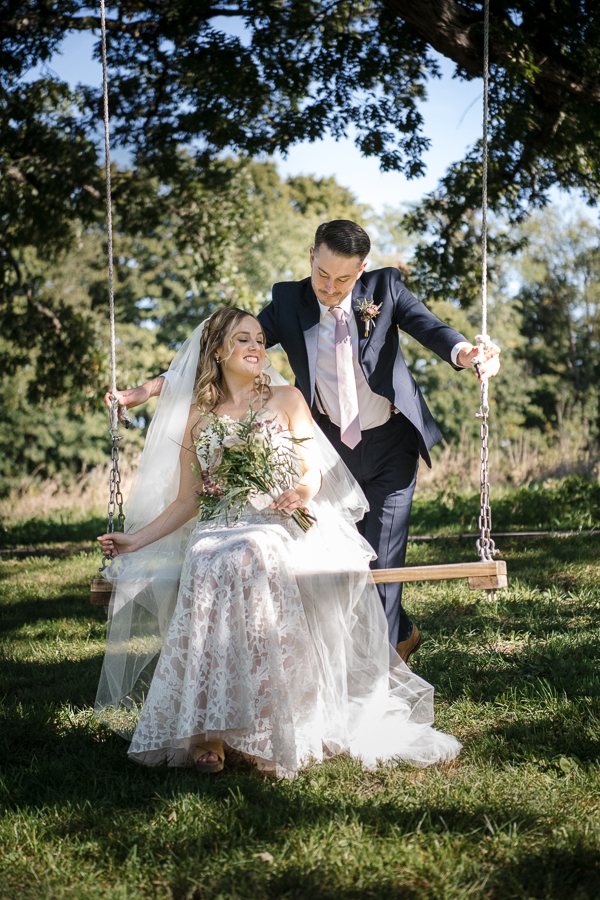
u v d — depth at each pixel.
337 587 3.07
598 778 2.52
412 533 8.65
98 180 12.60
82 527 11.27
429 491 11.84
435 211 10.51
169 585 3.18
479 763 2.78
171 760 2.90
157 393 3.50
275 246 25.64
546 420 31.58
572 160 9.33
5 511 13.25
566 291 33.91
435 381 29.44
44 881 2.13
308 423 3.35
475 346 3.24
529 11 8.16
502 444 14.84
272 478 3.16
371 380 3.31
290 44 9.66
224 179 12.68
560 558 6.50
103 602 3.27
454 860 2.12
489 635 4.41
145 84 11.15
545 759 2.72
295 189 26.30
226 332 3.30
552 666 3.77
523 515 9.04
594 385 33.47
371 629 3.14
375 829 2.30
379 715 3.08
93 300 27.72
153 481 3.34
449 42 7.50
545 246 33.66
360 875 2.08
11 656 4.64
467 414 29.52
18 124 12.29
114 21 10.38
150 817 2.48
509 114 8.57
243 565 2.86
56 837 2.36
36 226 13.47
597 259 33.47
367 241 3.16
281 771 2.74
